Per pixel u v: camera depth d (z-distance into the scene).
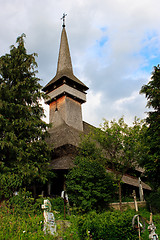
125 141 17.55
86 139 21.09
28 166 14.95
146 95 19.98
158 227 13.73
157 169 18.23
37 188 19.52
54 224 9.83
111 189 17.06
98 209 15.86
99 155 19.08
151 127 18.97
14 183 13.80
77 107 32.28
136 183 28.22
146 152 18.45
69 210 14.35
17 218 10.12
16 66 17.95
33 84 18.30
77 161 17.92
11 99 16.86
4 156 15.00
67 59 35.56
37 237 8.45
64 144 23.14
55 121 30.81
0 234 8.03
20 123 16.05
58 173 20.58
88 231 8.84
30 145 16.06
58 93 31.25
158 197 21.44
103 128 18.42
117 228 8.94
